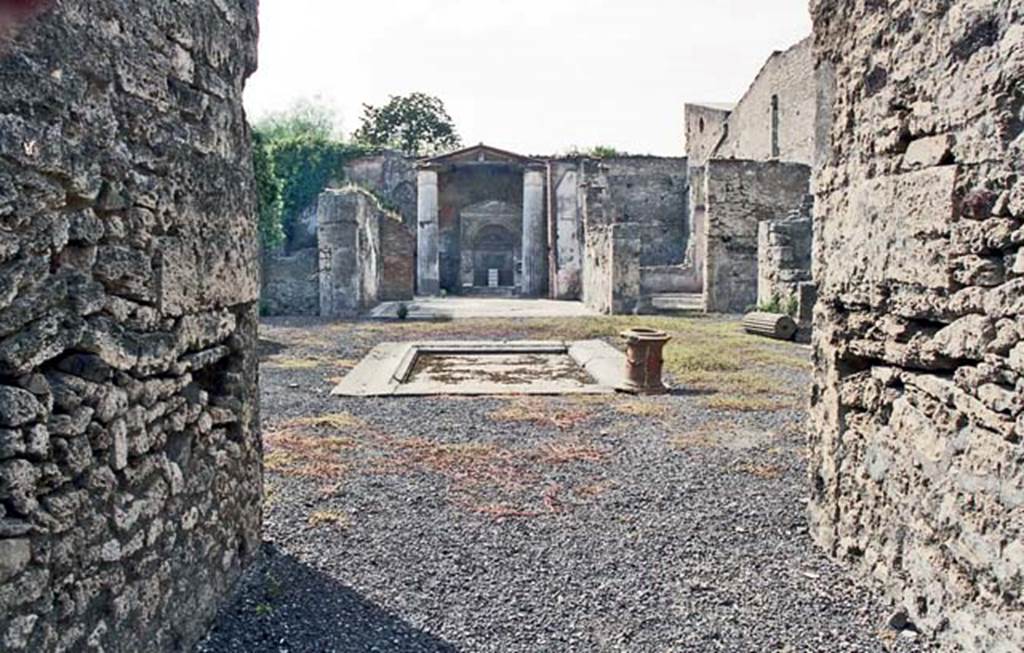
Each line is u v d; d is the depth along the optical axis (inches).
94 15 94.0
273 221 818.2
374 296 930.7
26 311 81.6
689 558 164.4
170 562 115.7
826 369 168.1
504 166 1262.3
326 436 270.8
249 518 154.1
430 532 178.7
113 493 99.0
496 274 1302.9
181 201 119.0
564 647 127.6
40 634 83.2
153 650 109.8
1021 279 105.6
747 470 230.5
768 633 131.9
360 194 805.2
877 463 146.6
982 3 112.2
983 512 113.3
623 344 542.9
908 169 132.7
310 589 147.2
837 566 159.8
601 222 972.6
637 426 289.6
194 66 123.5
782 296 647.1
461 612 139.5
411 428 285.7
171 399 116.9
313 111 1531.7
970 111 115.3
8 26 78.0
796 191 807.1
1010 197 106.7
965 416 119.0
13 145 78.4
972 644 115.2
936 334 125.7
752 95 1128.2
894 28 135.9
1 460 77.8
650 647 127.5
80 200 91.3
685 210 1222.9
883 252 141.3
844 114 157.5
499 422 296.2
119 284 101.0
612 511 194.2
